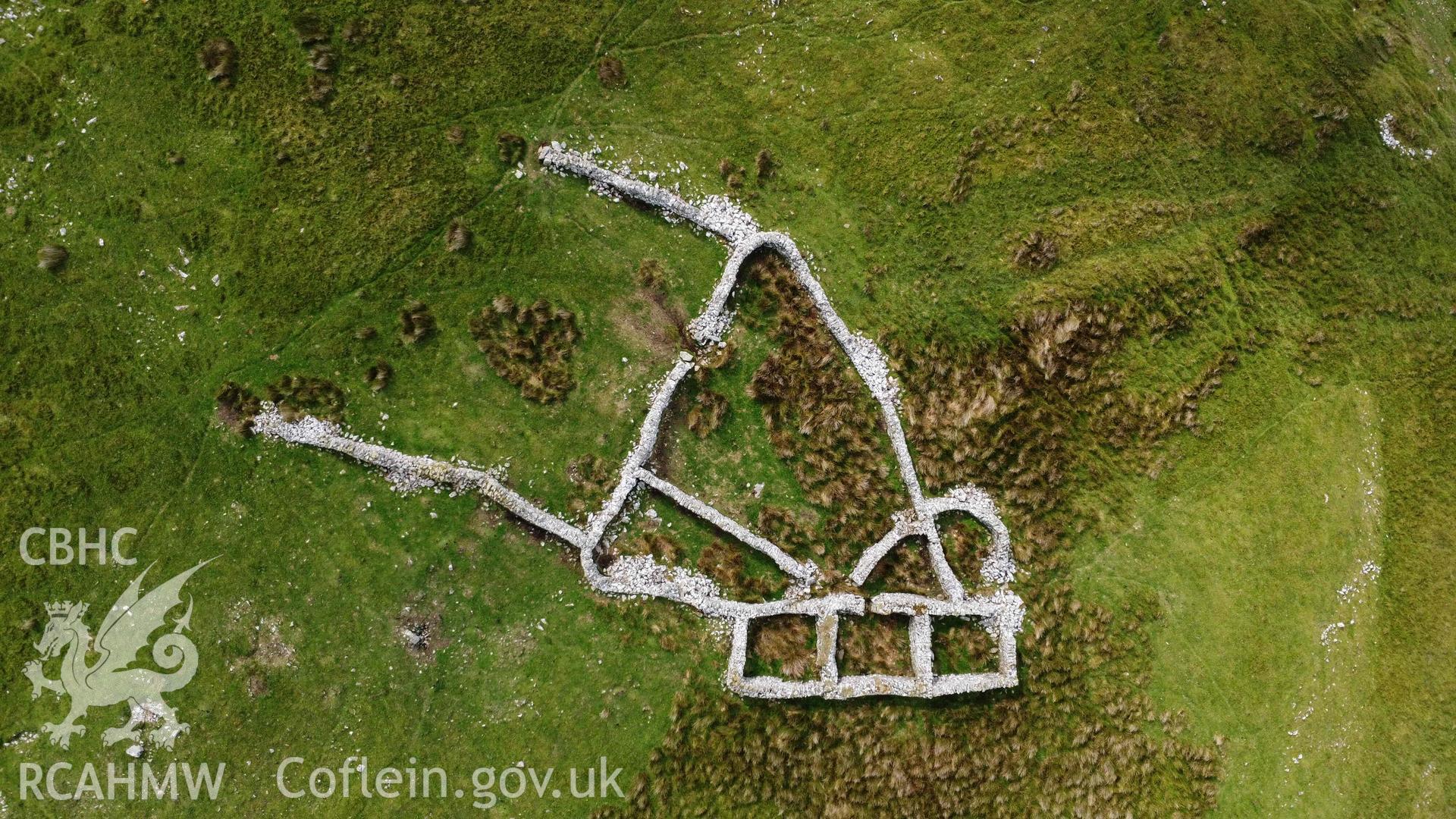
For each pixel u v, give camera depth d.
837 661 14.49
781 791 14.38
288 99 14.61
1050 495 15.33
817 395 15.01
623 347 15.03
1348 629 15.57
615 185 14.99
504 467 14.67
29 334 14.20
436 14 14.91
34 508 14.02
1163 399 15.72
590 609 14.58
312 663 14.27
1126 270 15.70
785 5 15.60
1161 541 15.52
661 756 14.44
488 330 14.80
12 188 14.25
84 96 14.35
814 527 14.91
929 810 14.55
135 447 14.25
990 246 15.67
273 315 14.52
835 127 15.62
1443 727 15.41
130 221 14.40
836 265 15.45
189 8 14.49
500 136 14.93
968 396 15.22
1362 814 15.15
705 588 14.55
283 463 14.41
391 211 14.77
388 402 14.62
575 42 15.20
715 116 15.43
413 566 14.46
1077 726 14.98
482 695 14.44
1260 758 15.23
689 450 14.98
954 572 14.80
